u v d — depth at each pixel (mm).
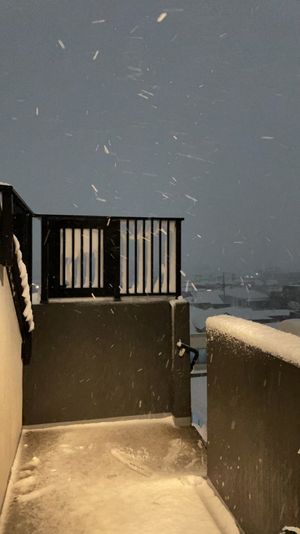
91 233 5863
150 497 3666
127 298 6000
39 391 5586
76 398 5695
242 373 3012
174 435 5426
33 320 5574
